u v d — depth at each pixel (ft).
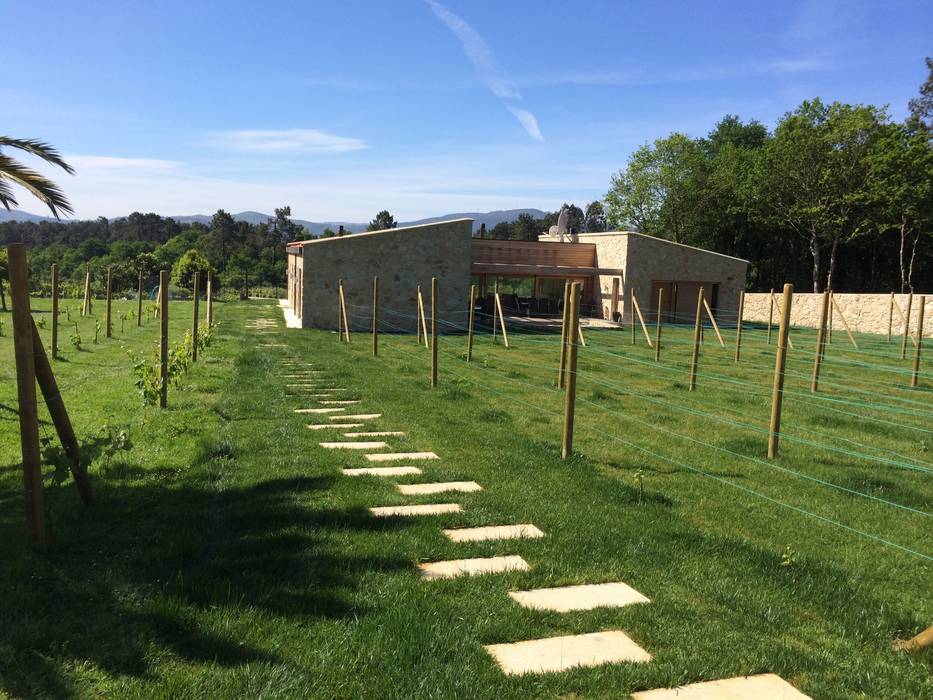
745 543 14.65
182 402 28.09
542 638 10.28
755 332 82.74
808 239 131.34
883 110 112.06
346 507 15.70
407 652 9.52
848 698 8.93
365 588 11.54
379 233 73.46
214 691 8.39
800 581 12.73
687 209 147.33
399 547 13.41
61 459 14.24
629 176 152.56
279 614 10.44
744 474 20.75
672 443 24.50
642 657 9.77
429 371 41.14
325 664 9.11
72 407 26.05
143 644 9.38
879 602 12.00
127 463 18.67
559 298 99.35
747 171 137.49
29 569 11.76
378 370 40.55
